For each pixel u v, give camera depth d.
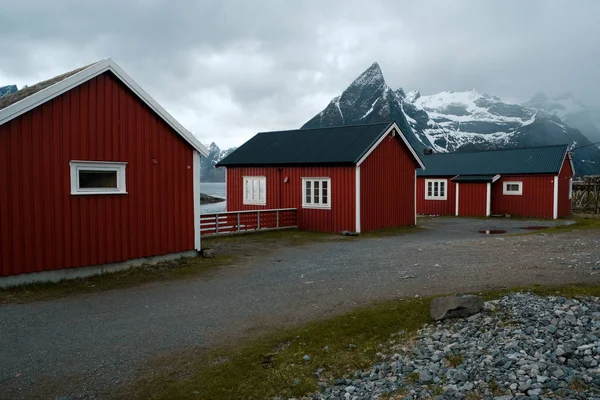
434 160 35.25
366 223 19.97
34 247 9.75
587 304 6.70
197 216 13.38
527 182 30.12
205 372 5.59
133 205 11.65
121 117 11.35
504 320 6.41
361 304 8.02
